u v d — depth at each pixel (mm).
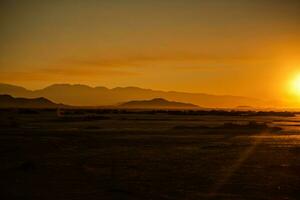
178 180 22859
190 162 29516
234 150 36812
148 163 29016
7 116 108562
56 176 23906
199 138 48594
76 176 23984
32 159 30891
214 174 24766
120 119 99000
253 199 18781
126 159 31062
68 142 43375
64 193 19625
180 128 65062
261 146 40250
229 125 69438
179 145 40938
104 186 21172
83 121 87875
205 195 19453
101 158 31531
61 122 83312
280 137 50719
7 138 47250
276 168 27016
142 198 18844
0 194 19219
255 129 63469
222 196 19266
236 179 23219
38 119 95188
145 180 22875
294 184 21984
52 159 31000
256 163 29125
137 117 113750
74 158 31594
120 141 44781
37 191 19938
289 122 91500
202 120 97750
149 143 42781
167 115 137125
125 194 19531
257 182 22422
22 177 23531
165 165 28109
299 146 40375
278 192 20156
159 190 20406
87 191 20062
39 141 43938
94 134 53469
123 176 24062
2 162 29469
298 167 27453
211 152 35312
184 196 19219
